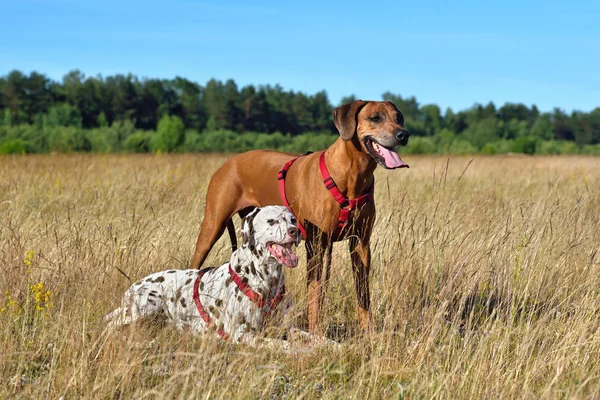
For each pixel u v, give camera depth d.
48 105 83.88
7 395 3.57
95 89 89.50
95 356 3.95
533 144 66.25
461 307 4.63
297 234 4.39
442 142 79.31
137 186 10.10
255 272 4.48
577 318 4.56
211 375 3.79
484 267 5.43
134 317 4.57
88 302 4.59
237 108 97.12
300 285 5.43
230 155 28.78
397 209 6.09
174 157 24.05
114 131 48.09
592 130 101.19
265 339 4.27
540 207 7.84
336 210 5.03
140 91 92.00
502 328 4.50
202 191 9.58
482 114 110.62
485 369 3.89
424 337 4.34
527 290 5.12
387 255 5.56
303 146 67.81
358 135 5.03
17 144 40.44
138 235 5.89
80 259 5.31
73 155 26.38
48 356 4.15
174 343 4.42
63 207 8.68
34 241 6.09
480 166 20.75
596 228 6.75
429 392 3.69
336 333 4.91
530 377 3.86
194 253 6.14
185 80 102.88
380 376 3.96
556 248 6.01
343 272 5.58
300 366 4.06
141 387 3.77
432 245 5.52
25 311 4.36
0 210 7.87
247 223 4.52
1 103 81.94
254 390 3.62
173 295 4.75
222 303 4.55
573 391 3.61
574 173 16.22
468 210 7.20
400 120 5.09
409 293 5.03
